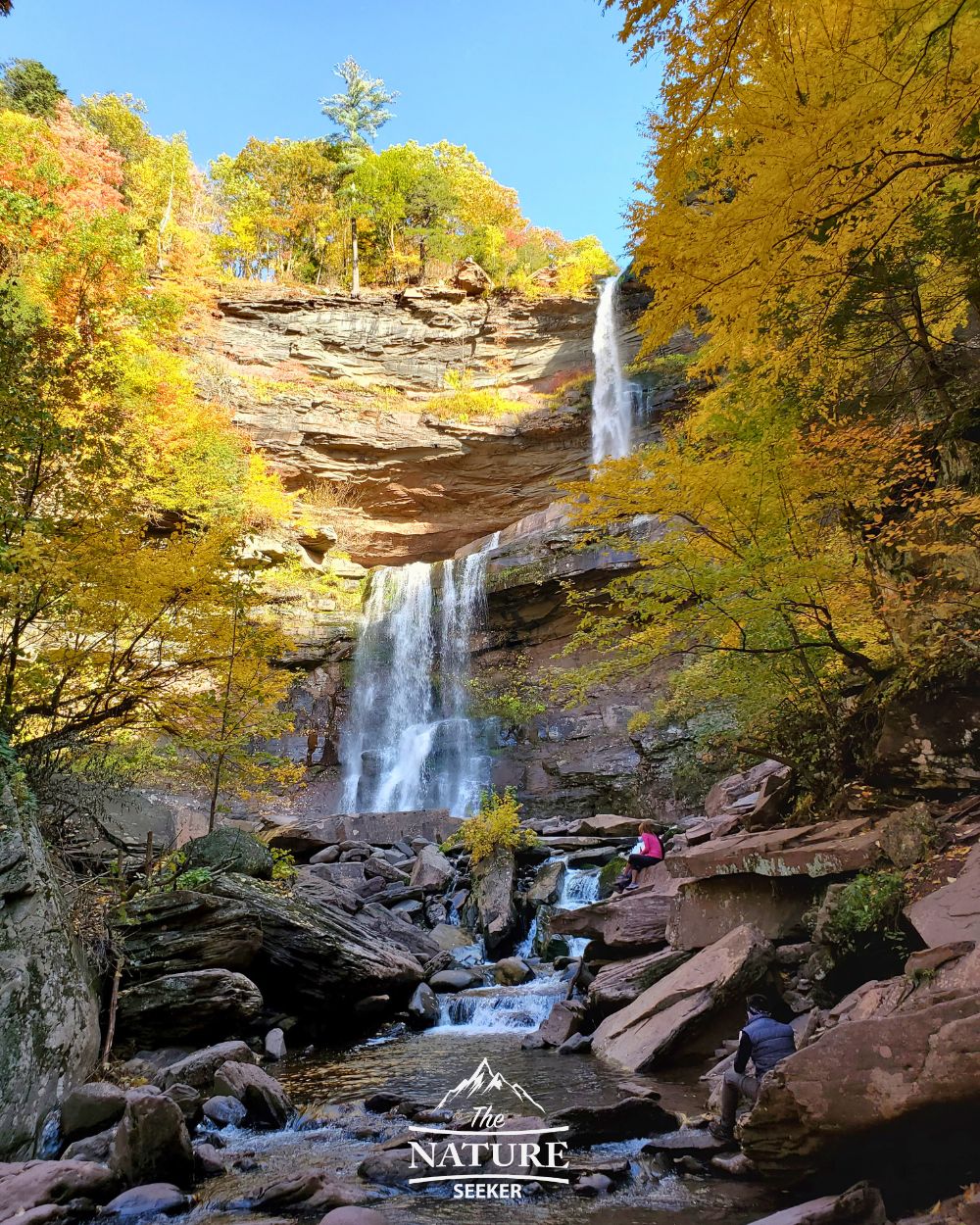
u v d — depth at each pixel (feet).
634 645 28.68
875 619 26.37
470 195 171.83
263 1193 15.21
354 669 94.07
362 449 113.29
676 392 106.63
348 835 58.75
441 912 46.98
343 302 131.13
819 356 25.31
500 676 88.33
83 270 75.41
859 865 21.59
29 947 20.54
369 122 172.45
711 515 25.07
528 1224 13.34
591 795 72.59
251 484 97.60
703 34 12.37
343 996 32.53
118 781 36.42
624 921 31.19
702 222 14.34
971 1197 11.17
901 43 12.52
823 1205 11.71
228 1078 21.31
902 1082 11.94
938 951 14.75
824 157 12.72
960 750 22.86
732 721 56.44
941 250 24.56
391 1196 15.03
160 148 148.97
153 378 85.40
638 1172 15.23
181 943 28.40
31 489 31.55
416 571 98.12
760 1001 17.10
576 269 154.51
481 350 132.57
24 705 32.45
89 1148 17.54
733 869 24.97
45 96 126.62
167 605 33.88
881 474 26.13
